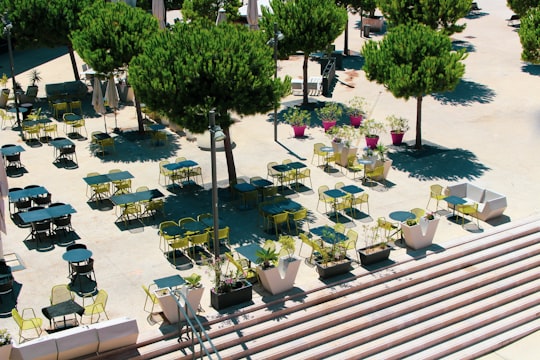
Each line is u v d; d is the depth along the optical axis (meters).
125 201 20.92
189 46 21.64
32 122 28.03
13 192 21.12
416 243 19.75
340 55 40.22
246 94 21.19
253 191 22.12
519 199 23.28
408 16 35.78
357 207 22.48
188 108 20.98
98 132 29.62
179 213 22.02
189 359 15.29
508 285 19.47
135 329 14.96
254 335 16.17
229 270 18.47
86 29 27.88
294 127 29.30
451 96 35.12
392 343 17.02
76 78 35.66
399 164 26.31
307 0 30.69
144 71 21.44
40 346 13.98
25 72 40.19
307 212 22.03
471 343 17.72
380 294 18.05
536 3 47.12
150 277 18.02
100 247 19.64
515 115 32.28
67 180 24.53
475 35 48.50
